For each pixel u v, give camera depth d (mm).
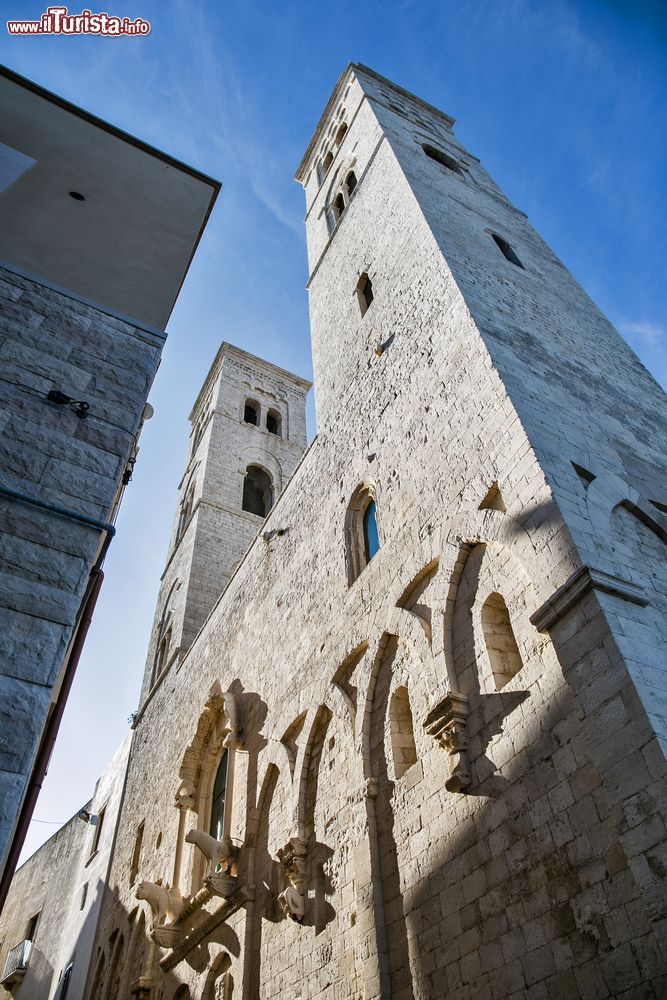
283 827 16469
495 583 11695
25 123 13906
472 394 14250
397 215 22250
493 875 9688
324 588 18250
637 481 13203
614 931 7719
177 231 14000
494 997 8953
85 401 9859
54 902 39469
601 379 17062
